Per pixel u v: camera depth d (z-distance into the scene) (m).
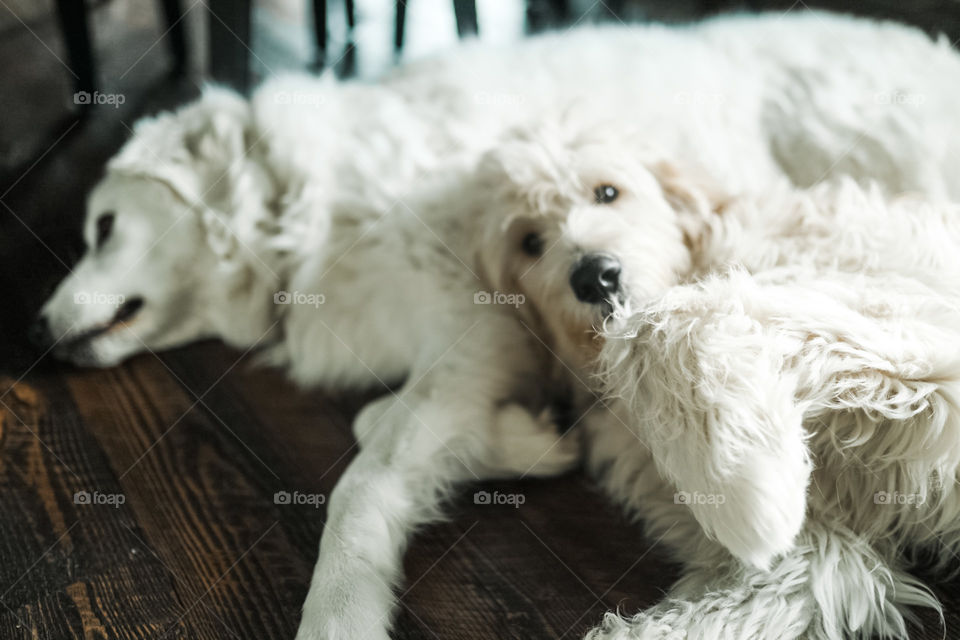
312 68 2.41
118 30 2.78
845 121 1.52
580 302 1.14
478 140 1.45
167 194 1.47
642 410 1.03
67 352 1.52
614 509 1.19
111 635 0.99
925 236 1.12
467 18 2.07
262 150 1.47
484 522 1.17
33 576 1.09
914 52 1.63
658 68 1.57
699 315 0.99
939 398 0.91
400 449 1.18
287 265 1.46
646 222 1.20
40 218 1.91
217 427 1.39
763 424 0.90
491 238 1.27
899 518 0.97
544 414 1.29
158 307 1.54
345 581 1.00
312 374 1.49
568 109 1.34
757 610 0.90
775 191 1.28
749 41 1.65
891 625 0.93
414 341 1.36
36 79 2.52
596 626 0.98
